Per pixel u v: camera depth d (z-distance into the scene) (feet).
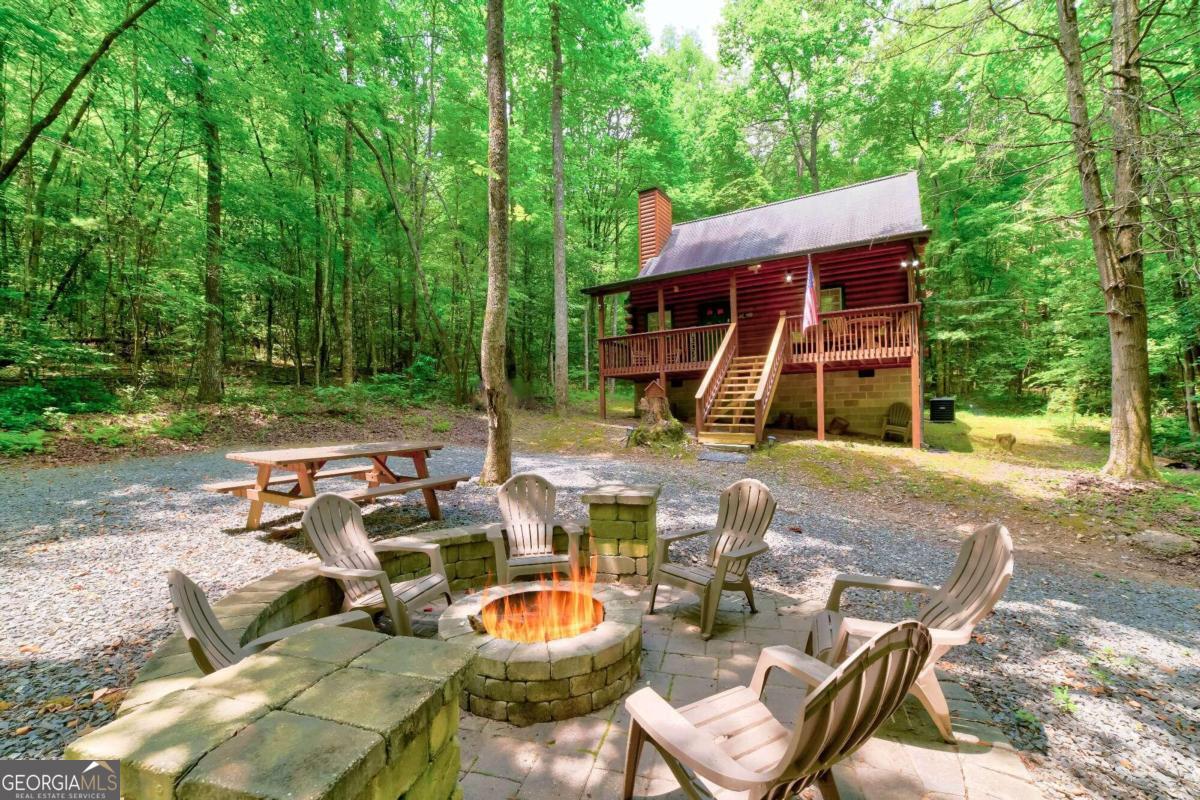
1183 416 43.39
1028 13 30.27
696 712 6.70
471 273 59.62
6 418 26.76
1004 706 9.12
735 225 52.31
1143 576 16.83
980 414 58.44
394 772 3.99
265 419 36.17
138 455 27.22
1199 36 25.89
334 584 11.93
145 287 34.37
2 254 34.47
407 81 47.96
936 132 60.59
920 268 42.42
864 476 28.43
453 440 39.37
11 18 24.53
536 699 8.23
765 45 73.05
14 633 10.03
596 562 14.69
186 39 31.55
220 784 3.20
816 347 38.19
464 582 14.25
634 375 49.06
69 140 32.76
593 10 44.93
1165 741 8.34
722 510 13.57
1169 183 23.13
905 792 6.71
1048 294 49.62
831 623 9.43
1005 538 8.48
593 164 68.39
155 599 11.75
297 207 44.19
